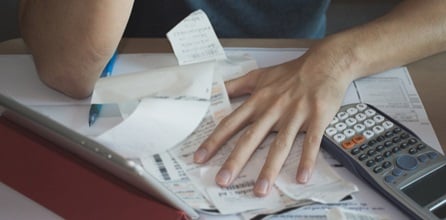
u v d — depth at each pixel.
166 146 0.53
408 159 0.51
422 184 0.49
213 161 0.53
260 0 0.88
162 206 0.41
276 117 0.57
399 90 0.63
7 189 0.50
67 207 0.46
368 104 0.60
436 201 0.47
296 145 0.55
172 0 0.87
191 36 0.67
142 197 0.42
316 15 0.91
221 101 0.60
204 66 0.62
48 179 0.47
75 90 0.62
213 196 0.48
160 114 0.55
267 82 0.62
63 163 0.45
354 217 0.46
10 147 0.48
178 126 0.55
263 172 0.50
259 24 0.90
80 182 0.44
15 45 0.72
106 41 0.60
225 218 0.47
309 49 0.68
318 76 0.62
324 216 0.47
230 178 0.50
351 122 0.56
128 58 0.68
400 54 0.66
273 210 0.47
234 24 0.90
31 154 0.47
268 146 0.55
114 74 0.65
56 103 0.62
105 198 0.43
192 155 0.53
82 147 0.37
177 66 0.63
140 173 0.35
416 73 0.66
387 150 0.52
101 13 0.58
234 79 0.63
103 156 0.36
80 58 0.60
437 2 0.69
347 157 0.52
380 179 0.49
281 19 0.90
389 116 0.58
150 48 0.70
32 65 0.68
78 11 0.59
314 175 0.51
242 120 0.57
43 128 0.39
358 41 0.66
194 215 0.44
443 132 0.57
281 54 0.69
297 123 0.56
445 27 0.67
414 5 0.70
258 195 0.49
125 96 0.59
